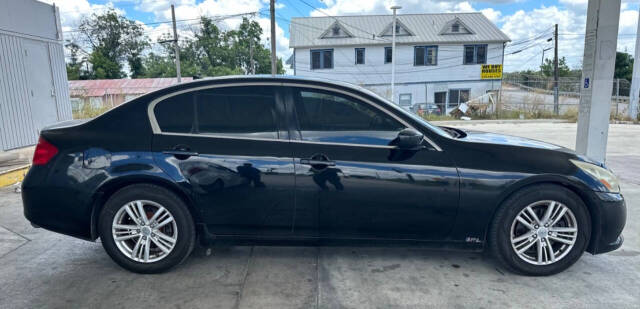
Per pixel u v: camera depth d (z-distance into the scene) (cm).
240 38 5591
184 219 306
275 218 305
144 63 5528
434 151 303
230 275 312
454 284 299
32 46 805
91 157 300
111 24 4906
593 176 306
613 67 543
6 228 414
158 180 299
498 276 313
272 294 283
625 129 1622
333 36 3167
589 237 308
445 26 3131
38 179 303
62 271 318
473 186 298
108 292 285
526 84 3306
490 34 3123
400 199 300
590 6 550
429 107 2838
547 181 305
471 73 3141
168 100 314
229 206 303
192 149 302
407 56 3117
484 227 305
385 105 311
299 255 351
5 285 294
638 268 328
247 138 305
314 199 301
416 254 354
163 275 311
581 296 282
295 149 302
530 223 307
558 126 1941
